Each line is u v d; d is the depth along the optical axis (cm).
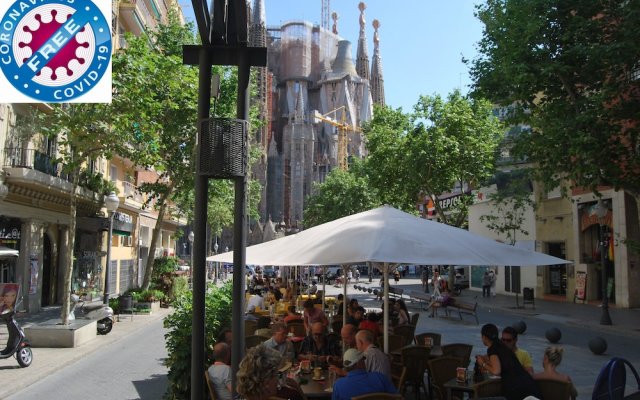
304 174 12925
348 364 612
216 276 5709
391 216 676
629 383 1064
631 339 1752
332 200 7388
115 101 1550
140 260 4103
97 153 1697
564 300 3120
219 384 646
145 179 4012
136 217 3950
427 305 3006
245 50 479
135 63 1593
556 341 1652
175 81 1780
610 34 1644
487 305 2922
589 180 1648
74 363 1293
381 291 3212
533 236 3472
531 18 1658
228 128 450
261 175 12212
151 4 4009
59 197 2438
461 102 3306
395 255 543
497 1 1878
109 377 1134
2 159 1986
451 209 4478
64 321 1534
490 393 622
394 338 1059
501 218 3828
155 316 2317
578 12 1653
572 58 1636
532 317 2386
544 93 1767
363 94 14675
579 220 2992
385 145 3531
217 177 455
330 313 1775
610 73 1688
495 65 1888
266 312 1605
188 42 2778
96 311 1694
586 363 1316
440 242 587
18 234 2203
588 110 1542
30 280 2270
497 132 3356
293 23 14450
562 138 1602
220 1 452
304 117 13225
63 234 2667
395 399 546
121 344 1598
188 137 2444
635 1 1473
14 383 1038
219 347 678
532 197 3453
